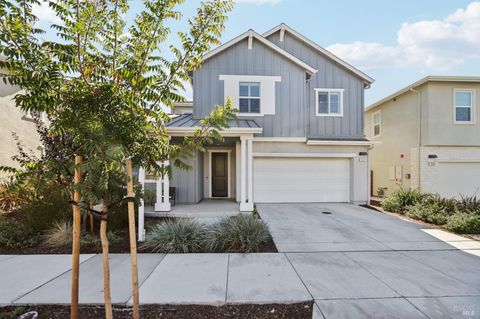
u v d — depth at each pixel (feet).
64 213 20.65
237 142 36.22
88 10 7.25
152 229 20.67
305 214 28.89
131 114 7.88
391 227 23.48
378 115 51.44
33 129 33.55
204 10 8.50
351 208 32.83
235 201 36.83
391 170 47.01
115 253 16.96
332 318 9.62
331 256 16.21
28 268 14.35
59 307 10.39
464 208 26.35
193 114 34.86
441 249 17.65
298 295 11.21
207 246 17.63
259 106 35.83
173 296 11.10
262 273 13.60
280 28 40.06
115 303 10.52
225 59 35.40
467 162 39.70
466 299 10.96
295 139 35.94
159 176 9.17
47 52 7.16
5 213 22.65
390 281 12.66
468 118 39.65
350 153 37.06
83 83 7.43
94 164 6.63
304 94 36.24
